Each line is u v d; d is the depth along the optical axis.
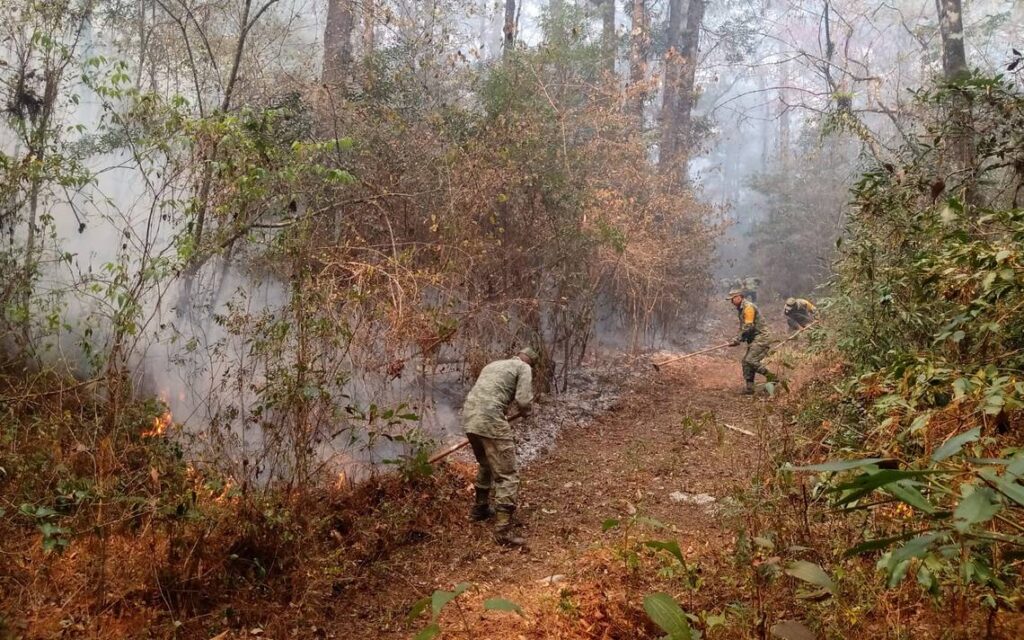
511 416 5.15
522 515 5.14
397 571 4.17
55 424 3.99
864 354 5.14
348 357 5.01
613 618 3.37
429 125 7.38
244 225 4.86
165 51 7.13
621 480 5.79
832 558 3.27
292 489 4.16
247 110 5.10
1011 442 2.93
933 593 2.40
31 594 3.10
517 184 7.34
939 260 3.79
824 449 4.44
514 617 3.52
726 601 3.36
